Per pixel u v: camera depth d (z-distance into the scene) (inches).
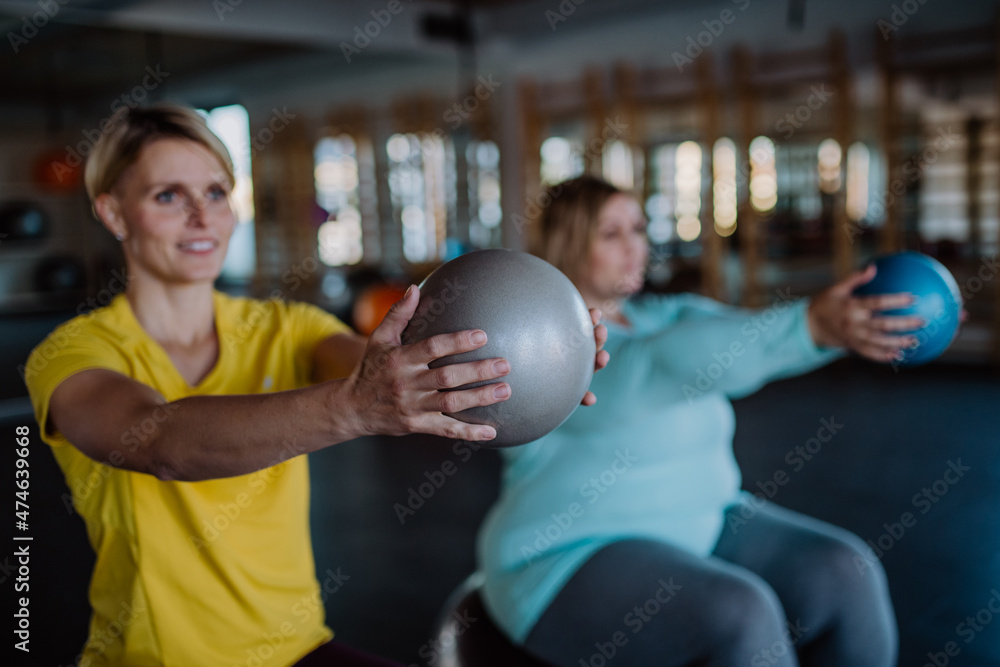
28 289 354.0
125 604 35.4
